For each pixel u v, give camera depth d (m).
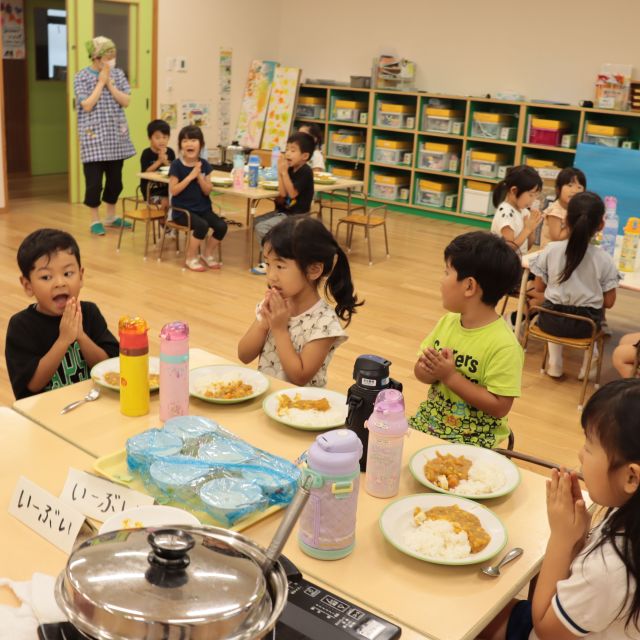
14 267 5.47
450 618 1.22
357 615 1.16
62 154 9.51
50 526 1.38
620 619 1.25
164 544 0.86
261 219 5.69
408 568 1.34
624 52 7.20
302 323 2.23
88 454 1.66
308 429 1.80
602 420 1.24
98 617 0.82
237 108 9.31
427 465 1.66
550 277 3.92
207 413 1.89
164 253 6.20
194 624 0.81
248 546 0.98
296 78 8.91
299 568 1.32
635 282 3.89
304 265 2.14
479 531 1.42
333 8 9.01
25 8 8.80
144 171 6.68
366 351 4.34
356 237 7.12
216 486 1.46
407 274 5.98
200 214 5.80
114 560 0.89
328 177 6.50
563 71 7.59
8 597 1.22
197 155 5.78
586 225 3.67
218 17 8.77
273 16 9.38
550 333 3.93
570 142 7.40
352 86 8.66
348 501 1.33
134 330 1.79
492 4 7.87
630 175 5.61
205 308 4.92
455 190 8.39
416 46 8.47
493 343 2.14
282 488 1.48
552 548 1.33
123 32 7.93
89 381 2.04
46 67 9.14
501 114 7.77
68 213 7.41
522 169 4.62
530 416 3.71
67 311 2.07
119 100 6.66
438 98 8.23
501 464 1.69
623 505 1.25
